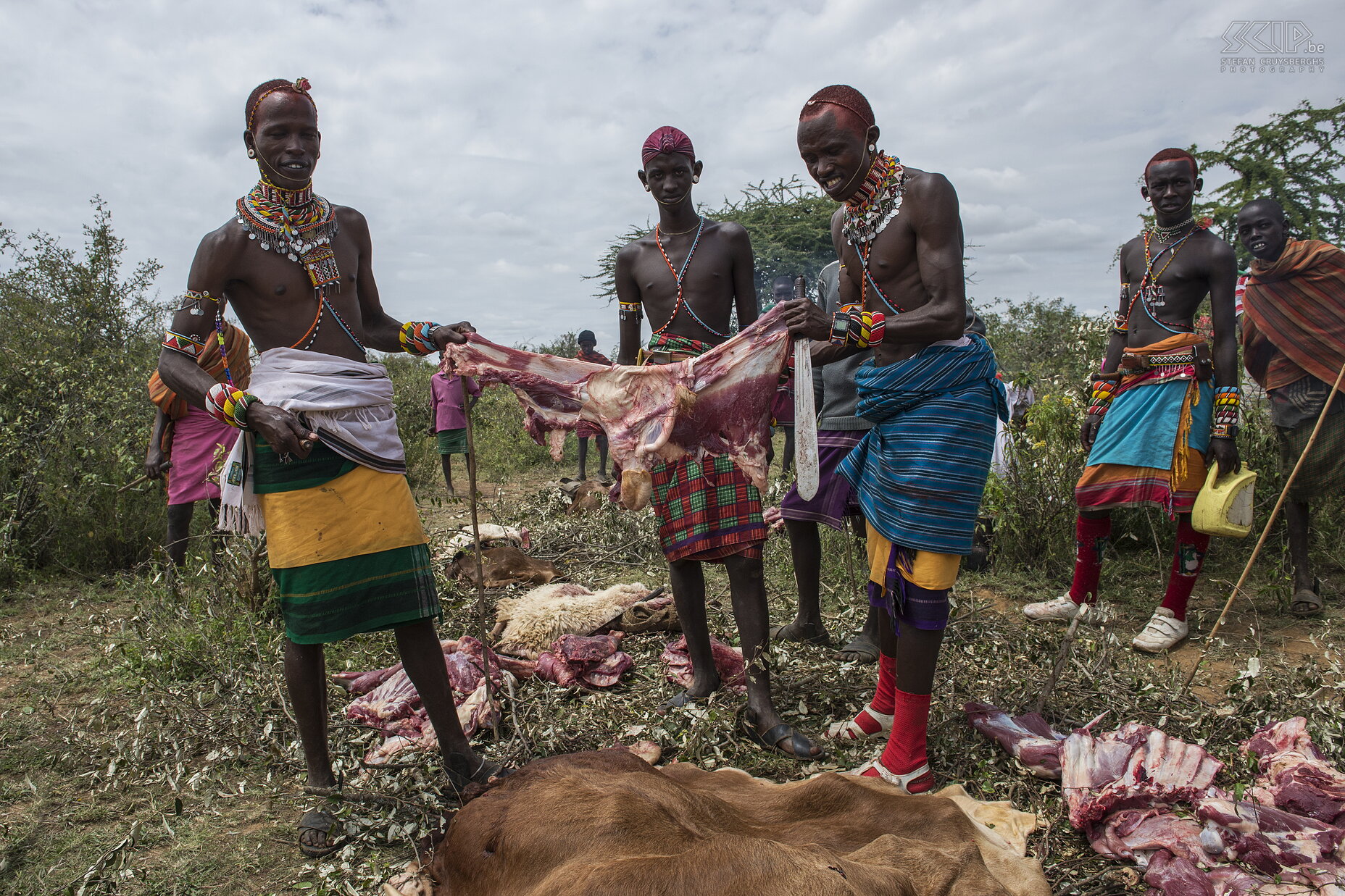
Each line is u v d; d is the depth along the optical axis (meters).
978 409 2.96
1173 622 4.39
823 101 2.96
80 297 9.39
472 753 3.16
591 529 6.73
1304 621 4.69
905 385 2.97
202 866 2.74
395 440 3.03
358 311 3.10
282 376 2.86
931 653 2.96
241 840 2.89
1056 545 5.66
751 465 3.20
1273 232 4.88
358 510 2.89
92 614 5.14
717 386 3.15
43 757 3.42
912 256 2.99
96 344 9.24
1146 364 4.48
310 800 3.09
